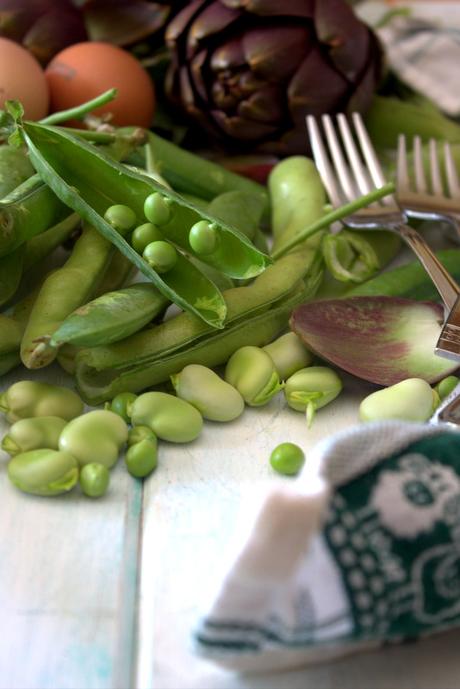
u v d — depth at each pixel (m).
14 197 0.40
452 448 0.32
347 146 0.51
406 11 0.65
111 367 0.39
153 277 0.39
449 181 0.50
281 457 0.37
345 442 0.32
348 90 0.52
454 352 0.39
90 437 0.37
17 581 0.34
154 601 0.34
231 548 0.31
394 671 0.33
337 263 0.45
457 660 0.33
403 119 0.55
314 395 0.40
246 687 0.32
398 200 0.49
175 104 0.54
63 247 0.46
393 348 0.41
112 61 0.51
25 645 0.33
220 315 0.40
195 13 0.52
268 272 0.42
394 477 0.32
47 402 0.38
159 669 0.32
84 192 0.42
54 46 0.53
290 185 0.47
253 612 0.31
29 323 0.39
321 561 0.31
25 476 0.36
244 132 0.53
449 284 0.43
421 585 0.31
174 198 0.40
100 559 0.35
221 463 0.38
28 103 0.48
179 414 0.38
